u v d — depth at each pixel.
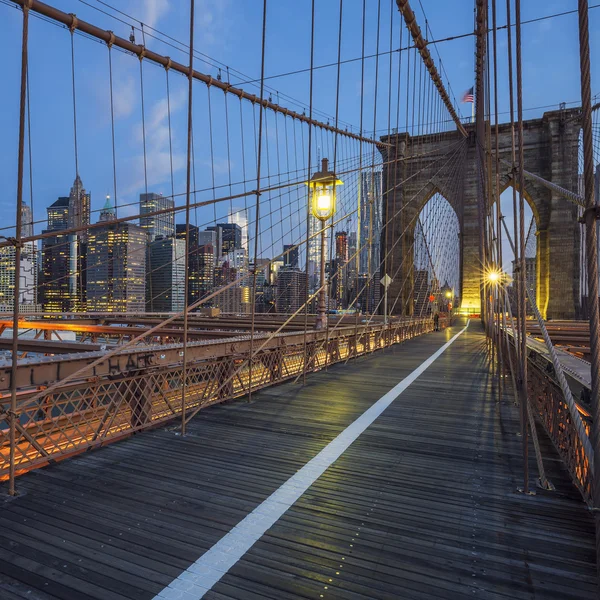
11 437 2.95
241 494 3.02
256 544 2.38
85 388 3.71
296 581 2.06
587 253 1.81
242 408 5.60
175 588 2.00
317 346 9.13
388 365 10.12
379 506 2.88
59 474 3.32
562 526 2.64
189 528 2.54
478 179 16.50
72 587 1.99
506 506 2.91
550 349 2.89
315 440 4.31
